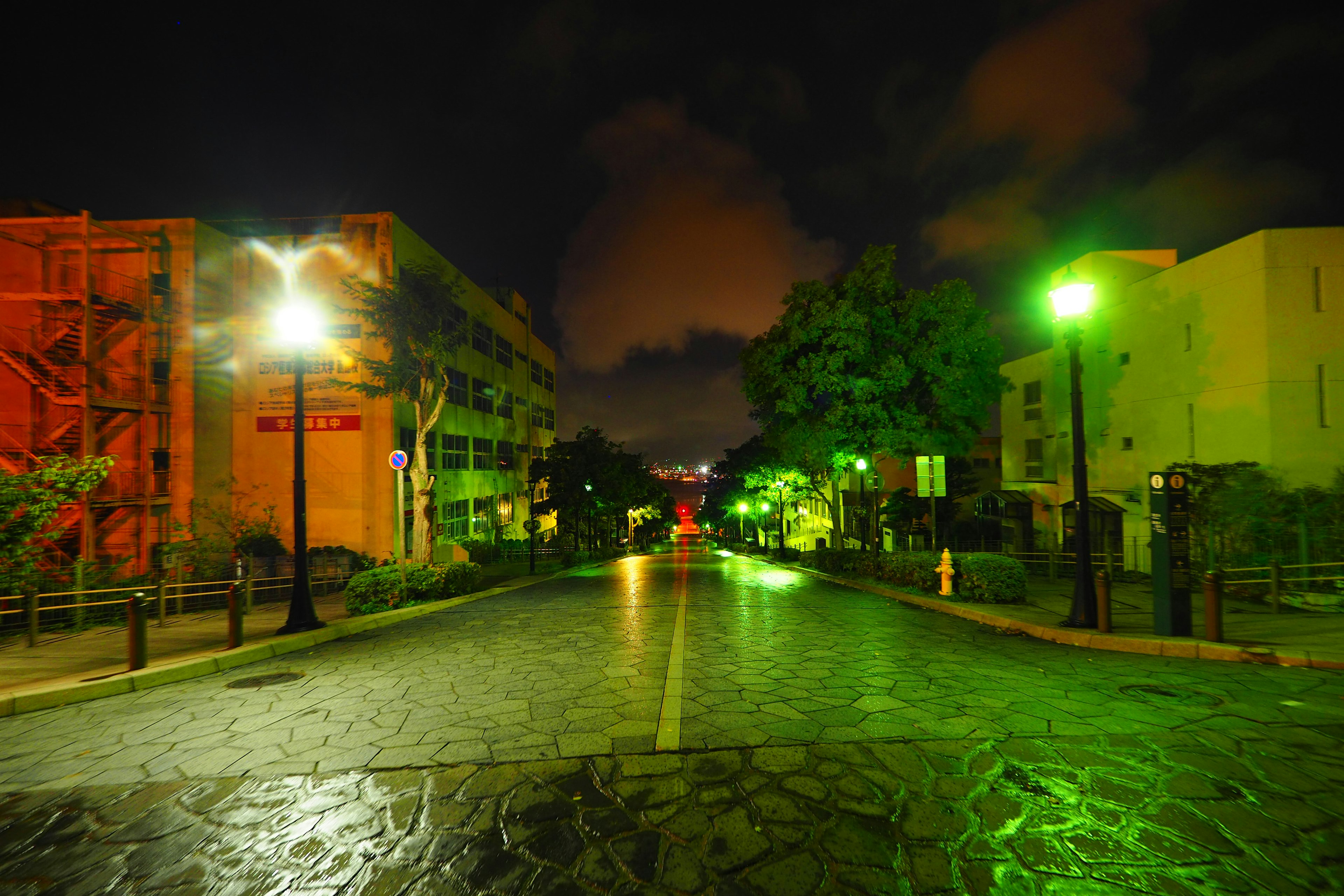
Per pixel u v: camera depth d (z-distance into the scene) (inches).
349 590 488.1
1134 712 207.5
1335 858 123.6
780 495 1371.8
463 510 1302.9
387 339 626.5
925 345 649.6
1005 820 139.6
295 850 133.7
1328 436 522.9
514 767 171.8
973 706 217.0
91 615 481.7
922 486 595.8
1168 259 761.6
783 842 132.5
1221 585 296.0
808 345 705.0
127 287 839.1
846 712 213.0
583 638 356.8
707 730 197.3
